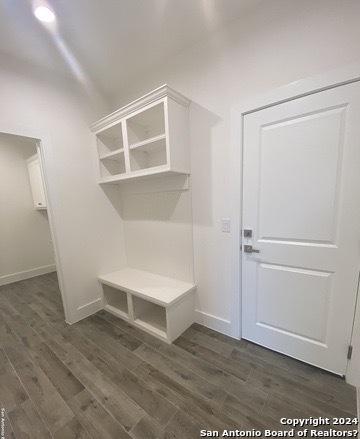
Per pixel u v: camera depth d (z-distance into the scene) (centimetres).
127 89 240
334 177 134
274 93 146
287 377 151
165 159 218
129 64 206
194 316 219
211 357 173
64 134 220
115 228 269
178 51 190
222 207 184
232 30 159
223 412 129
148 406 134
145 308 240
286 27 138
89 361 174
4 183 363
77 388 149
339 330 144
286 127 146
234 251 181
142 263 263
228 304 195
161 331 204
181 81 193
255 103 154
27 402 140
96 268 251
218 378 153
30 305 279
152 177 218
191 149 195
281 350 171
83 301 241
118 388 148
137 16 152
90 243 245
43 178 214
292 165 147
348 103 124
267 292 171
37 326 228
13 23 152
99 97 249
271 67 146
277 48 142
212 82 174
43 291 325
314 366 158
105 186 257
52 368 168
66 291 227
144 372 161
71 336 209
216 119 176
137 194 251
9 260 370
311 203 144
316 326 152
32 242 395
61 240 221
